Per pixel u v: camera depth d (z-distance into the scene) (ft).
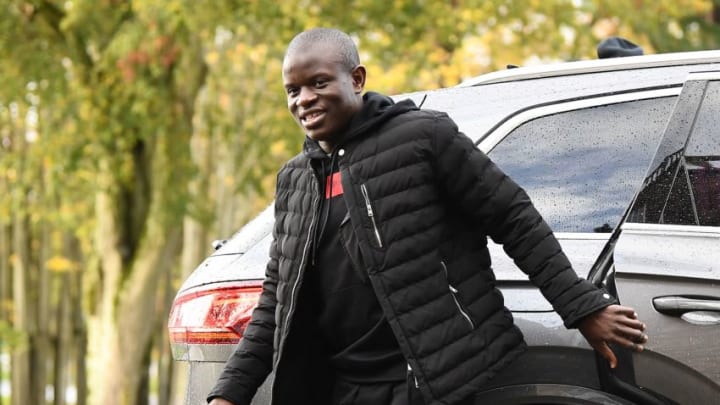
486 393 30.91
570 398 30.22
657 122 32.24
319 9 119.34
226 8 119.44
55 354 221.25
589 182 31.99
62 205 167.94
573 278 27.73
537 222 28.17
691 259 29.91
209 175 178.40
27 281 212.02
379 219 28.09
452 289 28.14
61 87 137.39
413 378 27.84
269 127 137.08
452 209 28.89
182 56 134.00
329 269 29.09
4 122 158.30
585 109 32.76
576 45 118.11
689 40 167.53
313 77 29.04
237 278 33.32
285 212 30.42
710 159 30.89
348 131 28.84
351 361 29.07
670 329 29.66
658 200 30.91
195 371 33.71
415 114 28.84
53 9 137.69
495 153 32.68
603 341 27.71
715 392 29.27
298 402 29.91
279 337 29.53
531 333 30.58
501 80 34.86
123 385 153.69
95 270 160.86
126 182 147.13
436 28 117.08
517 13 115.24
